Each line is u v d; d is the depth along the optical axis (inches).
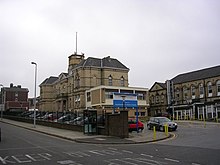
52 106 3117.6
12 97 3639.3
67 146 669.9
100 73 2367.1
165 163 424.5
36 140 809.5
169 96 2452.0
